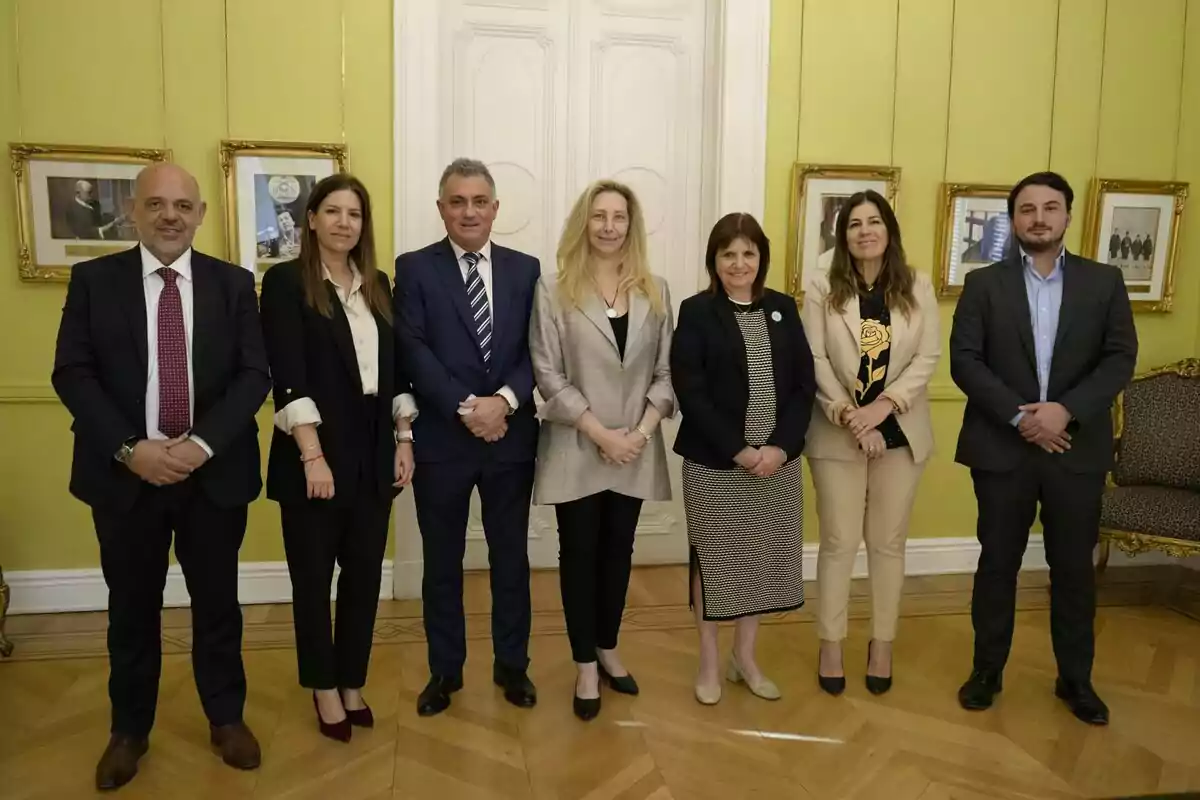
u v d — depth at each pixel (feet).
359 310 8.36
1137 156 14.11
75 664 10.35
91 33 11.51
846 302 9.43
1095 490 9.10
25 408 11.83
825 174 13.19
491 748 8.51
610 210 8.77
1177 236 14.14
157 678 8.12
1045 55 13.71
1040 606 12.57
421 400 8.91
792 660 10.64
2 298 11.65
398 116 12.15
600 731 8.87
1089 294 9.04
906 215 13.65
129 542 7.64
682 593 12.96
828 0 13.12
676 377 8.98
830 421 9.46
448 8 12.88
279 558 12.58
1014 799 7.77
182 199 7.52
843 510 9.58
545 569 13.99
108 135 11.67
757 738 8.77
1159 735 8.91
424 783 7.89
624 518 9.20
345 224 8.07
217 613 8.08
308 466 7.88
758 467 8.78
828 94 13.26
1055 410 8.79
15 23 11.34
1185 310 14.47
